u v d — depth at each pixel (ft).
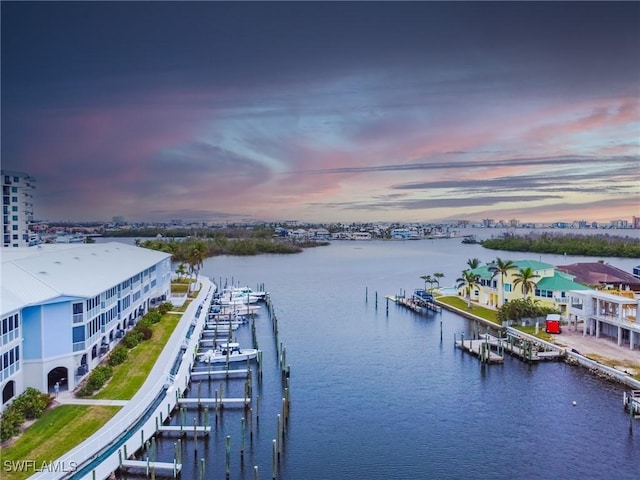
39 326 177.27
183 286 486.38
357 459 162.61
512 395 213.05
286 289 540.52
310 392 219.41
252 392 217.36
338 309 420.77
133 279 290.35
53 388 186.91
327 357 273.75
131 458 153.89
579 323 314.35
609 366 230.07
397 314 396.98
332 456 164.25
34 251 264.72
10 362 165.68
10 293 174.09
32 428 152.97
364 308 425.28
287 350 288.10
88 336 198.18
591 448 167.94
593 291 297.94
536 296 336.49
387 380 234.99
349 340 311.68
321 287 556.92
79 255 274.57
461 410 199.31
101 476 138.92
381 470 156.15
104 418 160.35
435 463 160.25
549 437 175.94
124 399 176.86
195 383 226.79
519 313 311.88
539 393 214.28
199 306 380.37
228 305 410.31
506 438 175.83
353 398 212.64
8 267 196.65
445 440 175.11
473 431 181.47
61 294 181.47
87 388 180.24
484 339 296.71
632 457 162.09
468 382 230.27
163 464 147.95
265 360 267.39
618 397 207.72
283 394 215.51
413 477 152.46
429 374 242.78
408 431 181.88
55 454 137.39
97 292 201.16
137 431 160.45
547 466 157.89
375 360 267.59
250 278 640.17
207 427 173.37
